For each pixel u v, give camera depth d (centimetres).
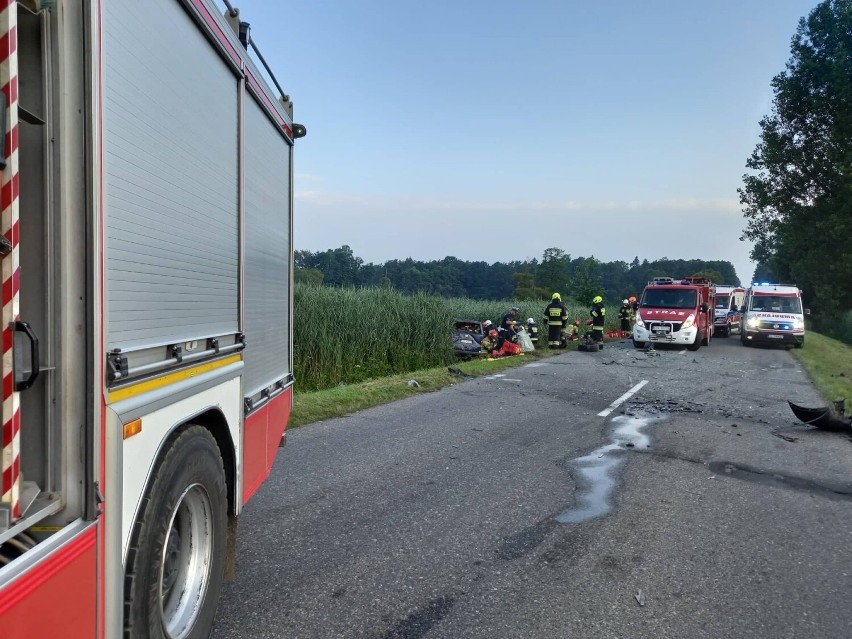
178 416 254
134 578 216
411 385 1145
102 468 191
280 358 472
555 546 452
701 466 673
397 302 1620
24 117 169
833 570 423
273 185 441
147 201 226
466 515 509
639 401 1067
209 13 290
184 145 264
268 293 427
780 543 468
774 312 2455
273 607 354
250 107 373
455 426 838
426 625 340
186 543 286
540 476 622
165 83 243
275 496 543
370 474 613
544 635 333
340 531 469
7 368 154
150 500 227
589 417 920
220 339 313
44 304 174
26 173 172
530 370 1448
